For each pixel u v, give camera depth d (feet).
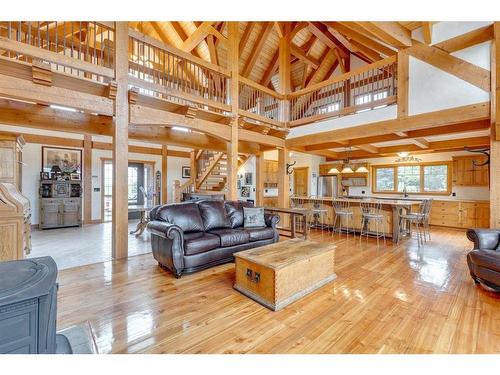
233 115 17.71
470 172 23.38
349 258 13.41
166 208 12.16
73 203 22.70
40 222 21.11
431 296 8.79
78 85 11.66
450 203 24.08
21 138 15.98
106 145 26.27
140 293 8.84
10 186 13.20
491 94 12.25
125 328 6.71
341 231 21.02
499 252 9.34
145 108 13.60
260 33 24.97
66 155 23.65
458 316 7.44
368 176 30.58
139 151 28.84
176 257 10.21
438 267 11.96
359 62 28.40
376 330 6.73
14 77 10.09
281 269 8.00
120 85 12.55
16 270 4.91
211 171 28.07
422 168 26.89
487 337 6.42
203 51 25.93
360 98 26.30
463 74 13.12
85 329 6.54
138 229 19.34
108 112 12.39
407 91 15.14
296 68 31.09
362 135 17.37
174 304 8.09
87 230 21.15
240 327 6.85
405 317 7.39
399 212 17.46
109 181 28.07
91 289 9.11
